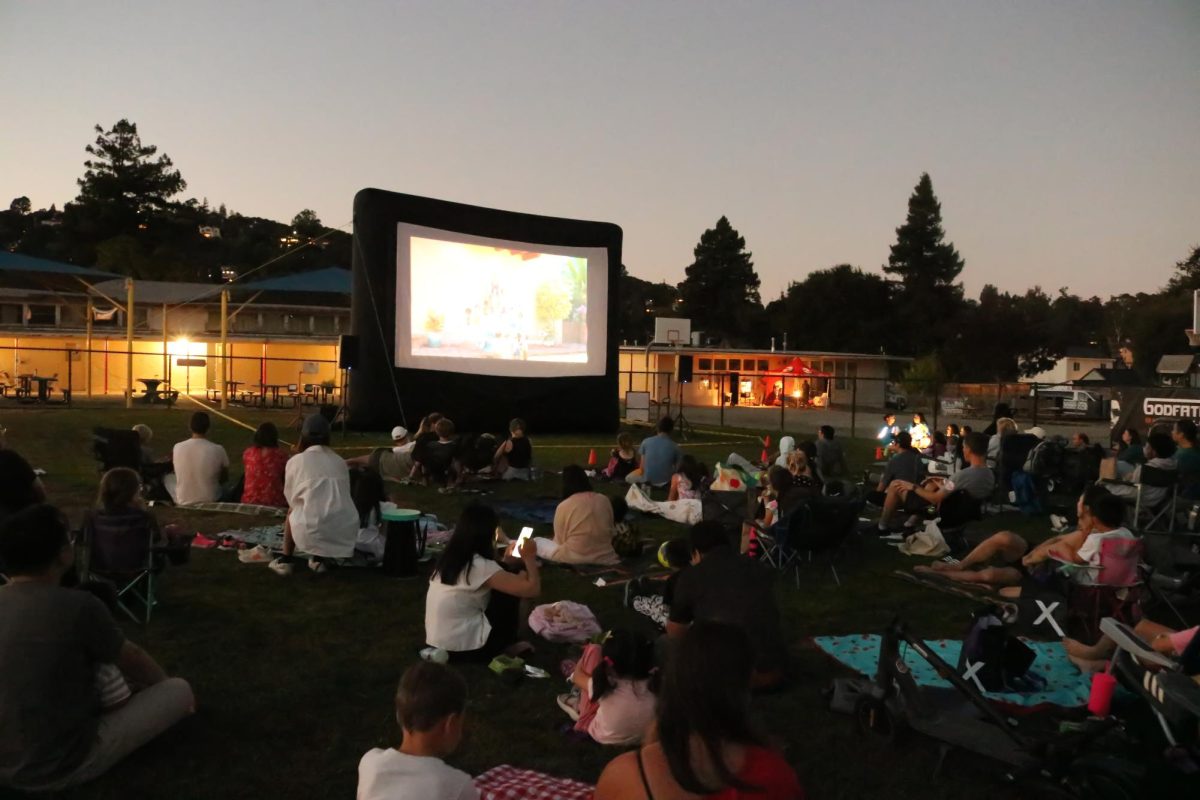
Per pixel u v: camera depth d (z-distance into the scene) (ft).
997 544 25.50
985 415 137.18
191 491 32.99
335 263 258.37
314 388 94.27
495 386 67.36
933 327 230.27
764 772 6.20
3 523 11.63
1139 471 31.96
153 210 212.43
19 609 11.58
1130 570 18.35
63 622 11.64
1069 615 18.30
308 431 24.97
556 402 70.64
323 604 21.85
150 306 106.63
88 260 203.92
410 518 24.26
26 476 16.92
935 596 24.57
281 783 12.92
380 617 20.98
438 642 17.84
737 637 6.47
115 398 92.94
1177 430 32.32
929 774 13.67
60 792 12.12
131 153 208.85
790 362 147.13
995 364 205.77
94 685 12.42
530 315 69.26
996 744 13.15
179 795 12.43
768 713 15.90
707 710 6.20
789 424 97.50
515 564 19.86
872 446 70.64
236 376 111.24
